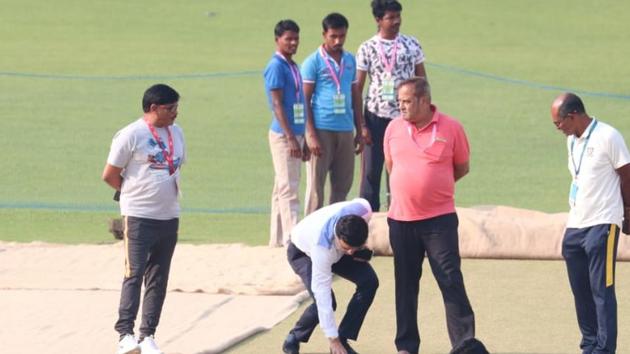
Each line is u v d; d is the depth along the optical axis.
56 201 34.88
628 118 45.72
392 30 28.34
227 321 22.33
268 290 24.19
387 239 26.83
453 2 69.25
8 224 32.44
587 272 19.52
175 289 24.48
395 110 28.47
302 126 27.38
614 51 58.22
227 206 34.25
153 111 19.58
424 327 21.95
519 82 51.78
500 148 41.28
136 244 19.70
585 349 19.84
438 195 19.08
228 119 45.91
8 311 23.23
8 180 37.19
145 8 68.06
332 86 27.50
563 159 39.69
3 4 68.56
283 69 27.00
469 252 26.67
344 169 28.11
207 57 57.19
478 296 23.83
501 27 63.78
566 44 60.00
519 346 20.67
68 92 50.03
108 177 19.70
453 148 19.16
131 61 56.22
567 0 69.69
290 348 20.05
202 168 38.81
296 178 27.64
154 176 19.61
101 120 45.53
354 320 19.53
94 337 21.47
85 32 62.56
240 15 66.50
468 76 52.97
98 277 26.03
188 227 31.97
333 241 18.88
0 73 52.88
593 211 19.16
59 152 40.81
